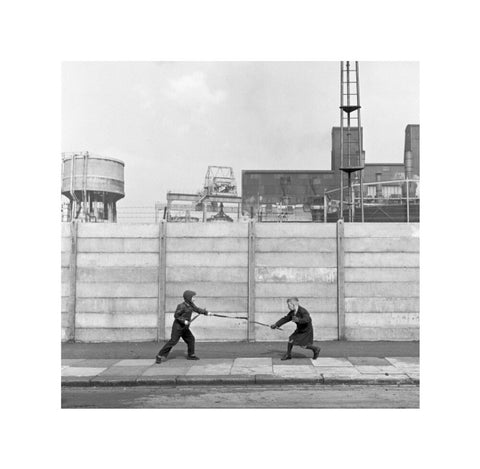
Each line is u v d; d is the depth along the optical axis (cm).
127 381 1098
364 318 1512
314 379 1097
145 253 1530
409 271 1516
